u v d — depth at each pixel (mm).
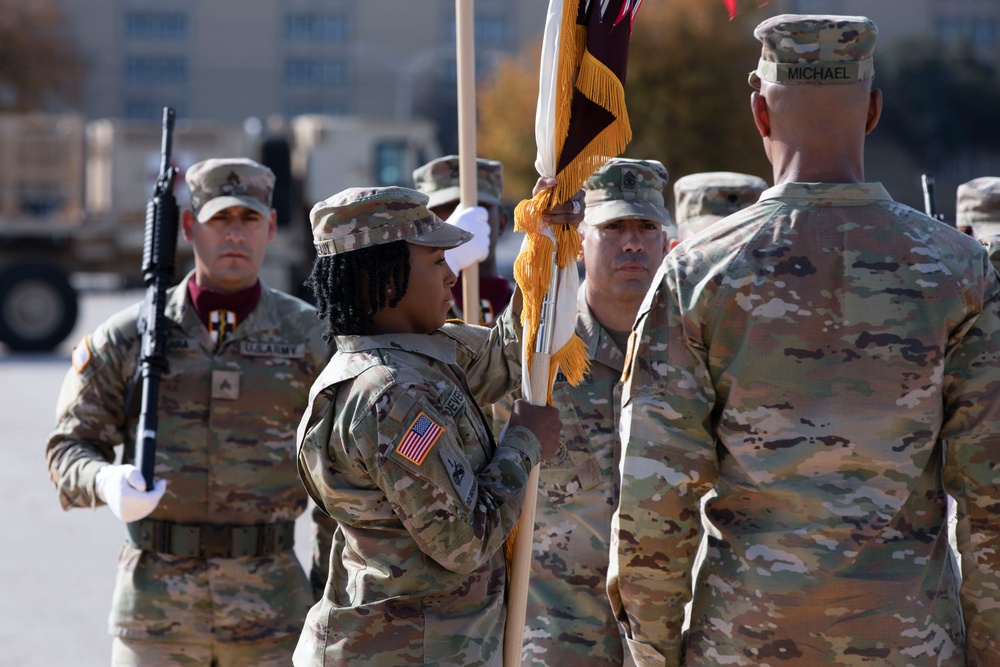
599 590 5270
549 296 4211
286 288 27500
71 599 10102
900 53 83125
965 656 3984
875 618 3789
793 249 3922
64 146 27562
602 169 5590
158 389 5672
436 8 102000
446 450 3885
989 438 3830
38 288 26922
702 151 39656
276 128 29094
